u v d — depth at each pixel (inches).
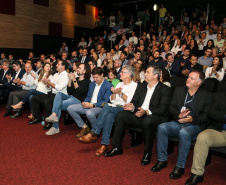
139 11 561.0
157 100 108.4
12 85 198.2
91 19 565.3
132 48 277.4
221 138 87.1
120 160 105.1
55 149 116.3
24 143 123.6
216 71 169.5
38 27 440.8
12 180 85.7
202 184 86.2
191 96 100.2
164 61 211.9
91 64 173.5
